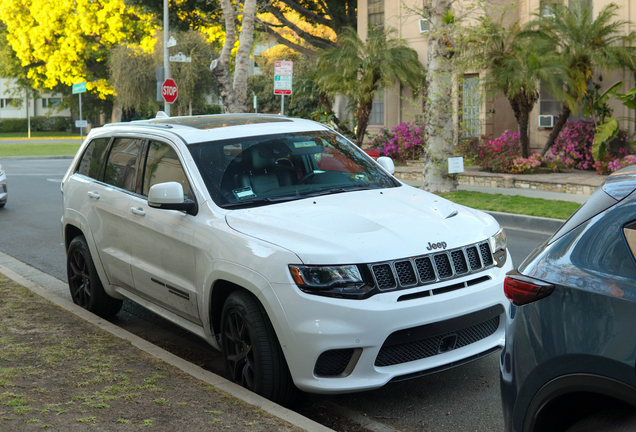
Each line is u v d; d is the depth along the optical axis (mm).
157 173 5383
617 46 15922
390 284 3955
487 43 16875
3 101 71000
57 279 8133
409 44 21656
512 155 17219
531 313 2666
